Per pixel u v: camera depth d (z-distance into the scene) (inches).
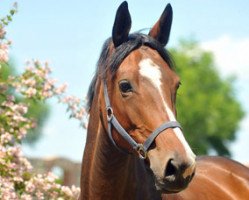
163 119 133.4
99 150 147.7
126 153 144.0
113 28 146.8
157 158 131.2
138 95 136.3
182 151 128.3
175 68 145.9
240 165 204.7
